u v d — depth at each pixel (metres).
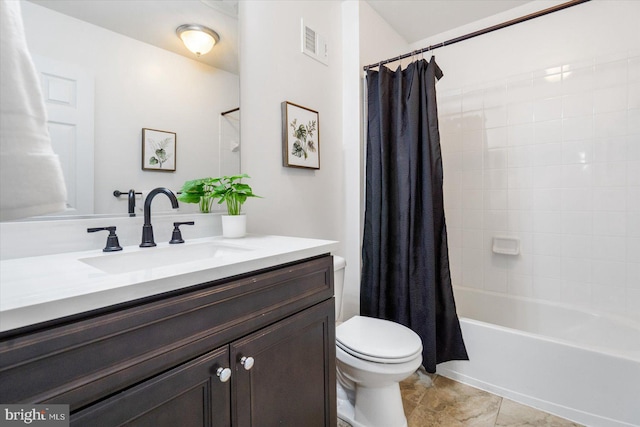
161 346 0.58
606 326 1.70
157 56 1.14
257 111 1.49
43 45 0.89
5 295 0.47
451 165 2.35
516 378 1.51
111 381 0.51
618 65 1.76
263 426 0.77
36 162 0.29
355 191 2.01
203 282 0.65
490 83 2.18
